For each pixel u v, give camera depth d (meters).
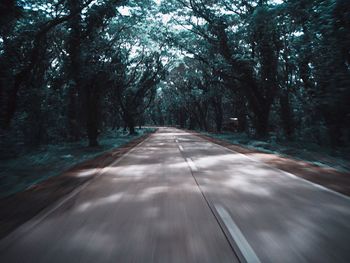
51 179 8.62
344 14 12.59
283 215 4.90
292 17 17.61
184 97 61.75
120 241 3.91
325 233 4.08
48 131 23.27
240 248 3.64
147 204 5.71
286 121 25.05
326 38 13.72
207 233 4.15
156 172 9.39
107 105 38.69
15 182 8.57
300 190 6.66
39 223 4.66
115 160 12.73
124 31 27.14
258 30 22.70
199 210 5.27
